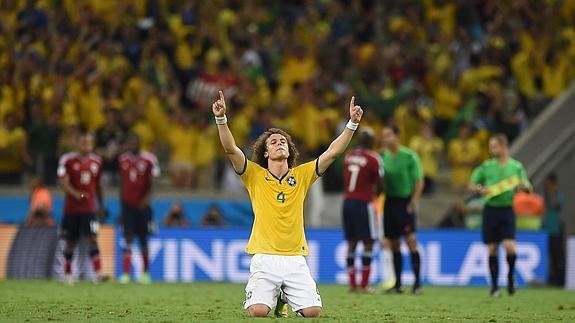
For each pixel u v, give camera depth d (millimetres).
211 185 70188
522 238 62844
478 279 62469
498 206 47906
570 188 70000
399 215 48812
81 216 52500
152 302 38562
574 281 63062
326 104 73312
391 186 48812
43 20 73938
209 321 28453
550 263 63562
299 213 29031
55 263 59500
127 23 74750
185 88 74375
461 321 30516
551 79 79438
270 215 28844
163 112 71188
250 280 28938
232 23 78938
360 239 48906
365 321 29625
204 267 61125
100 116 69188
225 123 28812
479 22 83750
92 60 71188
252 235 29141
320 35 80250
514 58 78875
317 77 74625
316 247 61719
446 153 74750
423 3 82812
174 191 67562
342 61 78000
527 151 69688
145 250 56062
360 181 48844
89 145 52500
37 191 60156
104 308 34438
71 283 52875
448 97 75875
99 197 53406
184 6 78062
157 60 73750
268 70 77688
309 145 71625
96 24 73750
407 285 60844
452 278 62312
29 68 69500
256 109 72375
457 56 79625
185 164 69500
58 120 66875
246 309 30703
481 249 62531
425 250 62219
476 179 48406
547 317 33094
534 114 76312
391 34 80688
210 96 73188
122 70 71562
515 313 35219
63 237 52781
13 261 59562
